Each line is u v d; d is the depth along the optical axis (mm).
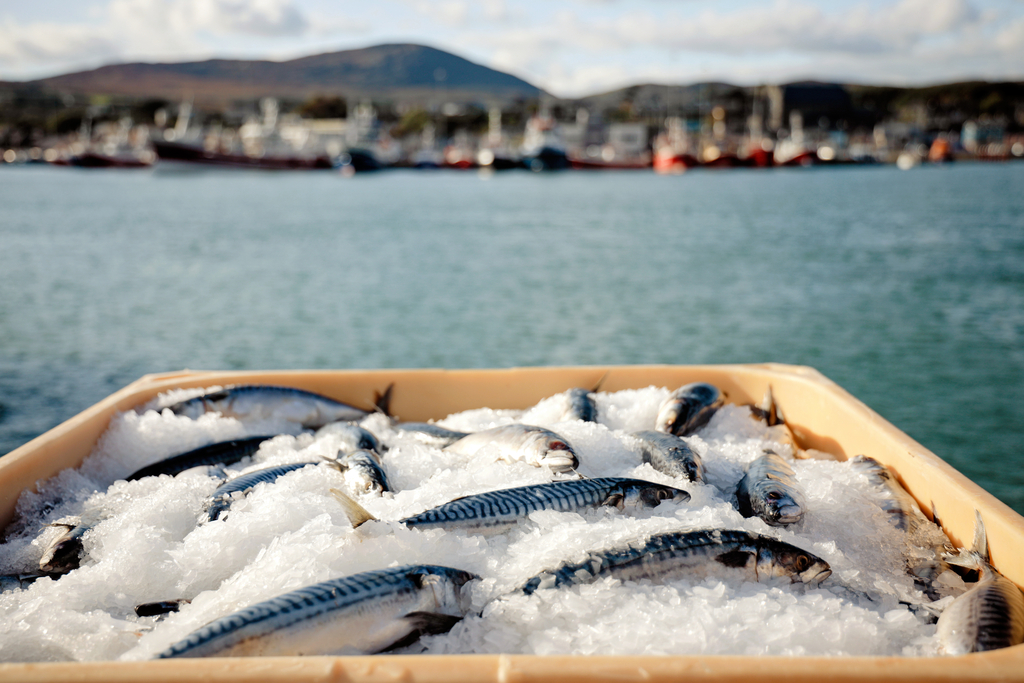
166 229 38938
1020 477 9047
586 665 1598
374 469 3223
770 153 138250
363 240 34594
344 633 2039
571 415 3910
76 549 2725
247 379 4520
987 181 93500
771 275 23828
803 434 4250
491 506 2740
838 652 2023
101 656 2146
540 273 24625
